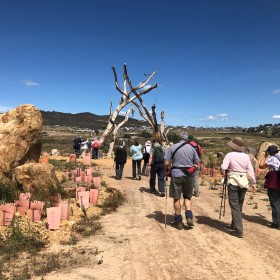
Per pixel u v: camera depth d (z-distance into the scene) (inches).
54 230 292.0
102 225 318.7
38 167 390.6
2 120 454.6
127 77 883.4
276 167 320.2
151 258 240.4
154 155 469.1
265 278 211.0
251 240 281.4
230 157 295.3
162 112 906.7
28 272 215.9
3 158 417.7
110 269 222.2
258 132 6358.3
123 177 657.0
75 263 231.3
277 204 319.6
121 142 621.3
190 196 311.6
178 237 285.7
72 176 521.3
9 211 291.1
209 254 248.5
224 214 357.1
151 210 381.1
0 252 243.8
